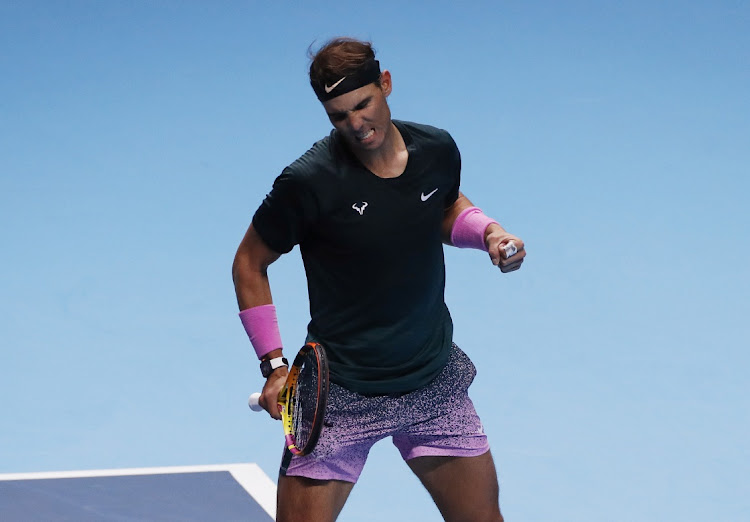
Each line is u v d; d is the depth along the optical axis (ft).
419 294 39.88
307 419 38.73
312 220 38.73
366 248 38.65
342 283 39.52
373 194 38.27
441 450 41.91
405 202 38.73
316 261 39.86
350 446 40.24
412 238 39.14
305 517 40.37
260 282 40.70
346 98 36.91
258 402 41.24
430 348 40.96
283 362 40.78
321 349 37.63
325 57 37.14
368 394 40.22
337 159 38.34
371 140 37.65
